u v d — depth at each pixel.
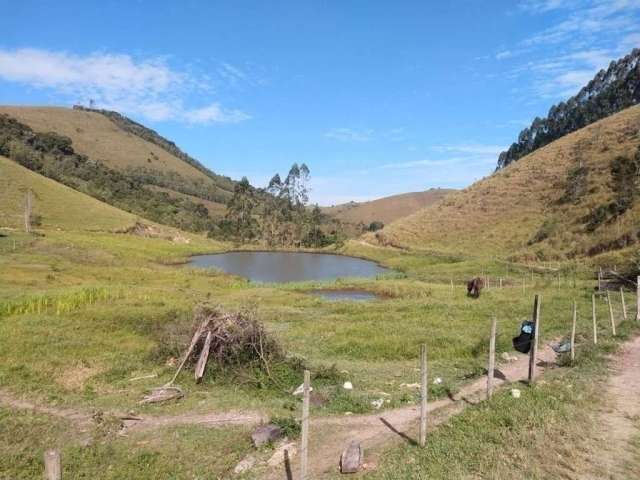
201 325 16.55
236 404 13.12
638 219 53.12
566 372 14.05
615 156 73.81
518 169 95.44
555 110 151.12
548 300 28.58
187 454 10.06
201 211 161.38
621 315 22.53
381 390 13.98
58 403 13.16
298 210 145.12
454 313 26.00
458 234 83.12
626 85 124.12
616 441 9.34
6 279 35.25
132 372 16.23
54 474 6.69
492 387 12.88
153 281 43.12
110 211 103.19
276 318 27.03
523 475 8.02
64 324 21.88
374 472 8.52
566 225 64.19
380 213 190.75
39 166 119.62
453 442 9.37
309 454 9.70
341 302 33.12
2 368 15.48
